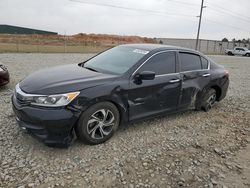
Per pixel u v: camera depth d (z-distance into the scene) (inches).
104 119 138.6
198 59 198.8
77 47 1251.2
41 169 113.7
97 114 136.3
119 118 148.1
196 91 193.0
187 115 203.8
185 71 182.2
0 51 725.9
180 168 124.2
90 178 110.3
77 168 116.7
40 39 1774.1
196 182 114.2
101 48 1217.4
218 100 225.8
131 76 148.3
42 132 120.0
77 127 129.3
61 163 119.5
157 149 141.6
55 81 132.2
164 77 165.2
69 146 134.1
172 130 170.4
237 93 302.0
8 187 100.4
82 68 164.2
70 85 127.5
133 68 151.2
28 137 141.3
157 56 165.2
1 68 243.9
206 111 216.2
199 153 141.5
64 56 692.1
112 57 172.9
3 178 105.3
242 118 207.6
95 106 132.2
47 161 120.2
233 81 398.9
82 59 615.8
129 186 107.3
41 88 124.7
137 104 152.4
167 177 116.0
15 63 460.8
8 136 141.3
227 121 197.6
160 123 180.9
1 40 1448.1
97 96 130.6
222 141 160.1
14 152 125.6
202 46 2039.9
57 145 123.6
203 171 123.3
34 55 672.4
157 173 118.3
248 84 378.6
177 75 174.2
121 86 141.3
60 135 122.3
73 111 122.7
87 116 129.8
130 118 152.6
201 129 177.2
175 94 174.9
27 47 994.1
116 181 109.8
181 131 170.1
